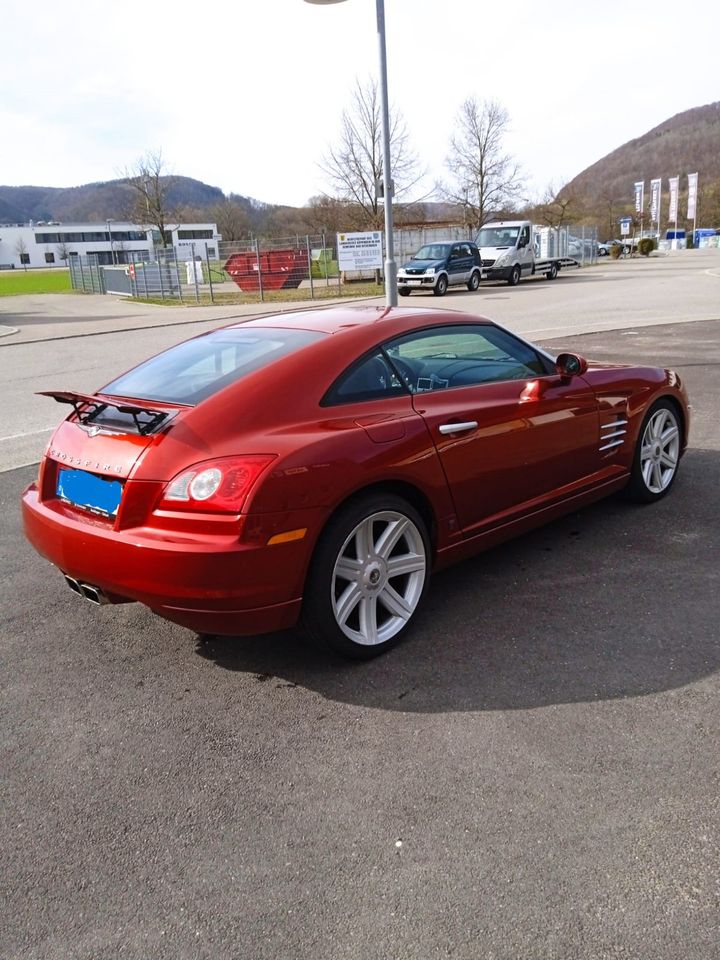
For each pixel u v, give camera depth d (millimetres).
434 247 27812
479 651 3398
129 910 2137
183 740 2896
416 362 3703
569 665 3240
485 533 3873
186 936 2041
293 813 2479
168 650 3590
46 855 2357
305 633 3252
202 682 3297
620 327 14414
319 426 3186
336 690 3172
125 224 151500
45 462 3504
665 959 1892
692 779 2518
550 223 64688
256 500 2881
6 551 4887
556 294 24297
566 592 3906
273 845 2348
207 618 2965
